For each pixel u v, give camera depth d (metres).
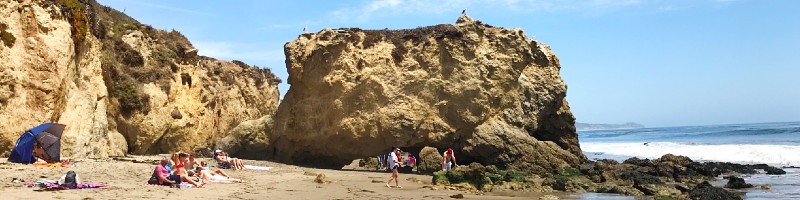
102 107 28.84
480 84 31.12
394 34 33.06
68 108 25.00
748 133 88.69
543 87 33.12
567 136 34.25
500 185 21.48
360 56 31.59
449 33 31.83
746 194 20.61
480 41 32.25
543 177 25.31
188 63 39.12
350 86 30.97
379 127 30.38
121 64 33.00
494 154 29.86
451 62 31.44
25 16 23.95
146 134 32.59
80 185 14.21
